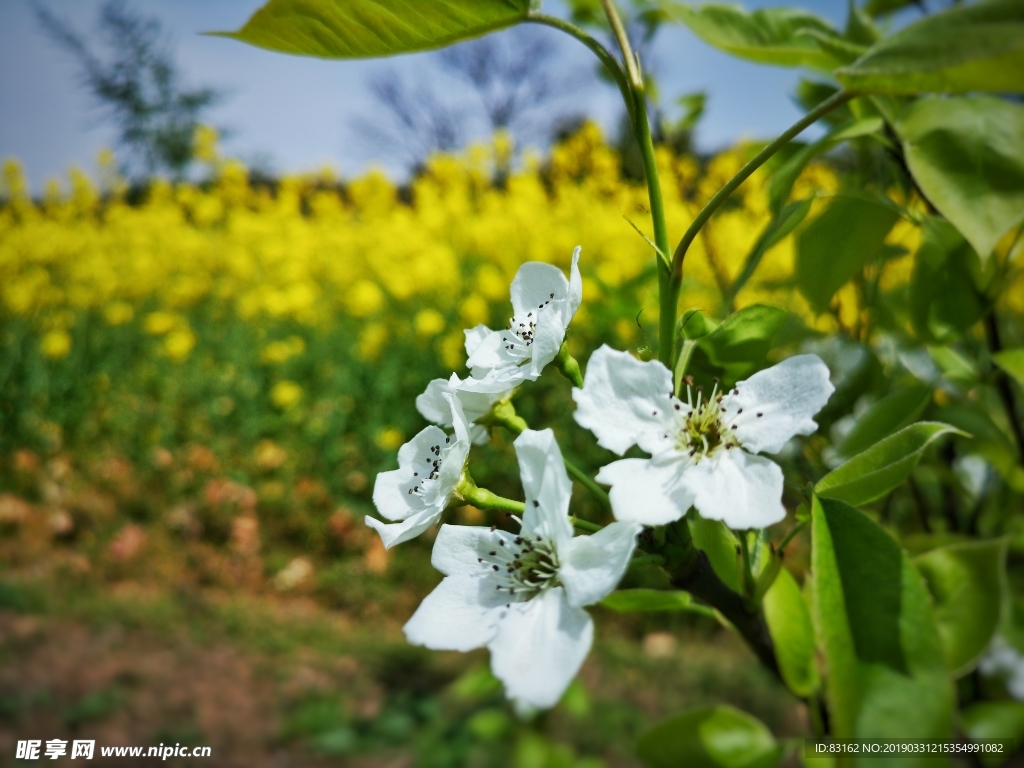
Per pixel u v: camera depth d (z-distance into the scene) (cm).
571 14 22
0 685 48
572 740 40
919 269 14
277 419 72
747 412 10
